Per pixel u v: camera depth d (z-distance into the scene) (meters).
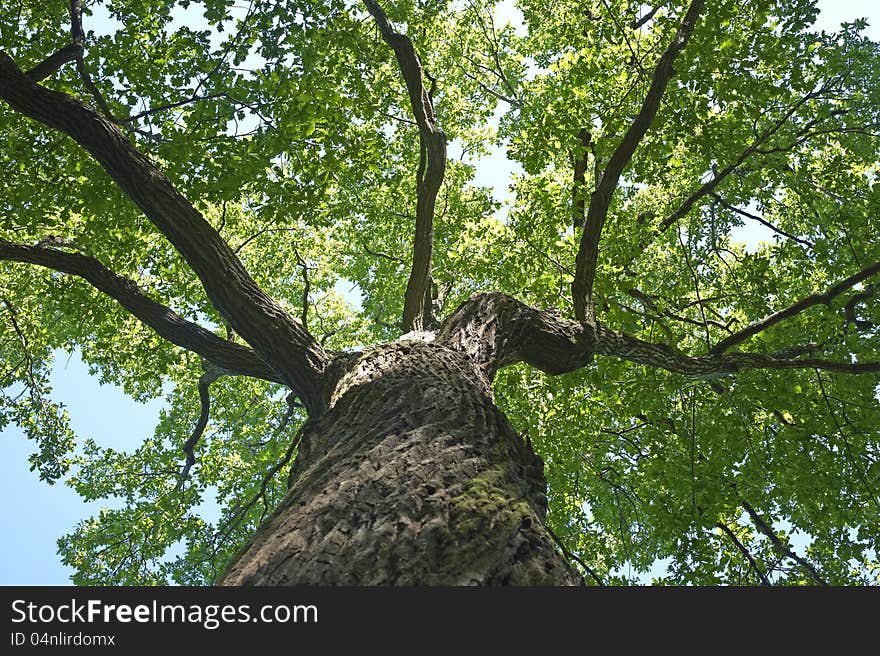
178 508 12.17
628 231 8.76
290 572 2.47
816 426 9.48
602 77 8.41
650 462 9.83
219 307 6.13
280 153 7.20
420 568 2.38
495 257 9.42
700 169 9.72
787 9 7.75
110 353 10.48
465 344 5.54
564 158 9.80
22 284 11.70
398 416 3.84
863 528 9.59
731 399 9.45
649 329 9.42
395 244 13.76
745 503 10.88
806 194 9.30
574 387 9.70
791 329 9.33
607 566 11.02
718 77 8.16
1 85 5.85
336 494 2.97
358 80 8.49
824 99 8.84
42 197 8.28
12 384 11.90
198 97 6.96
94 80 7.53
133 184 5.95
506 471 3.32
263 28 6.88
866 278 8.66
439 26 12.08
